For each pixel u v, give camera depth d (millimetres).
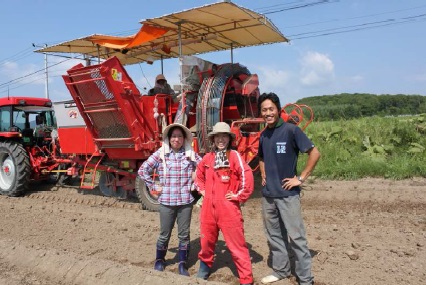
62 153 8836
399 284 3783
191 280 3773
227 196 3883
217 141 3967
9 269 4535
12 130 9039
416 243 4879
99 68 6551
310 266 3781
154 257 4789
